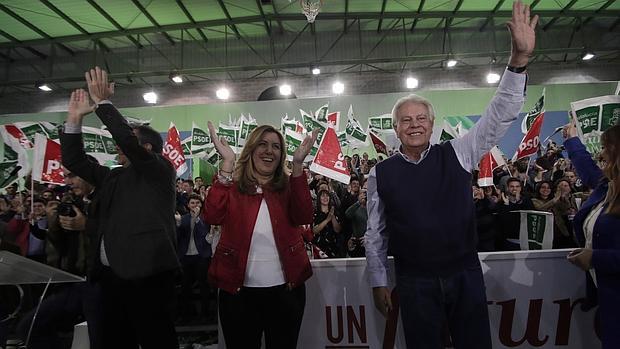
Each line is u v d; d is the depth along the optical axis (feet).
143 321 6.19
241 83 50.01
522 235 9.44
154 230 6.25
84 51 49.70
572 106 12.20
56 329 8.35
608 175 5.82
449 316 5.76
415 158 6.14
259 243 6.19
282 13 43.34
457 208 5.63
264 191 6.37
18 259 4.91
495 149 19.34
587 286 7.05
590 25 47.34
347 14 43.98
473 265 5.73
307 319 8.36
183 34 47.26
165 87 50.34
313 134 6.35
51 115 44.60
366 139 32.42
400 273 5.90
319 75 49.24
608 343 5.53
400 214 5.74
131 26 43.47
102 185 6.78
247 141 6.52
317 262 8.40
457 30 48.26
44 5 37.63
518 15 5.36
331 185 24.41
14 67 49.88
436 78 48.62
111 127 6.04
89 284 7.04
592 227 6.17
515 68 5.45
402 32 48.49
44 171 16.87
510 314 7.95
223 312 6.13
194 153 29.25
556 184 16.57
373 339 8.13
